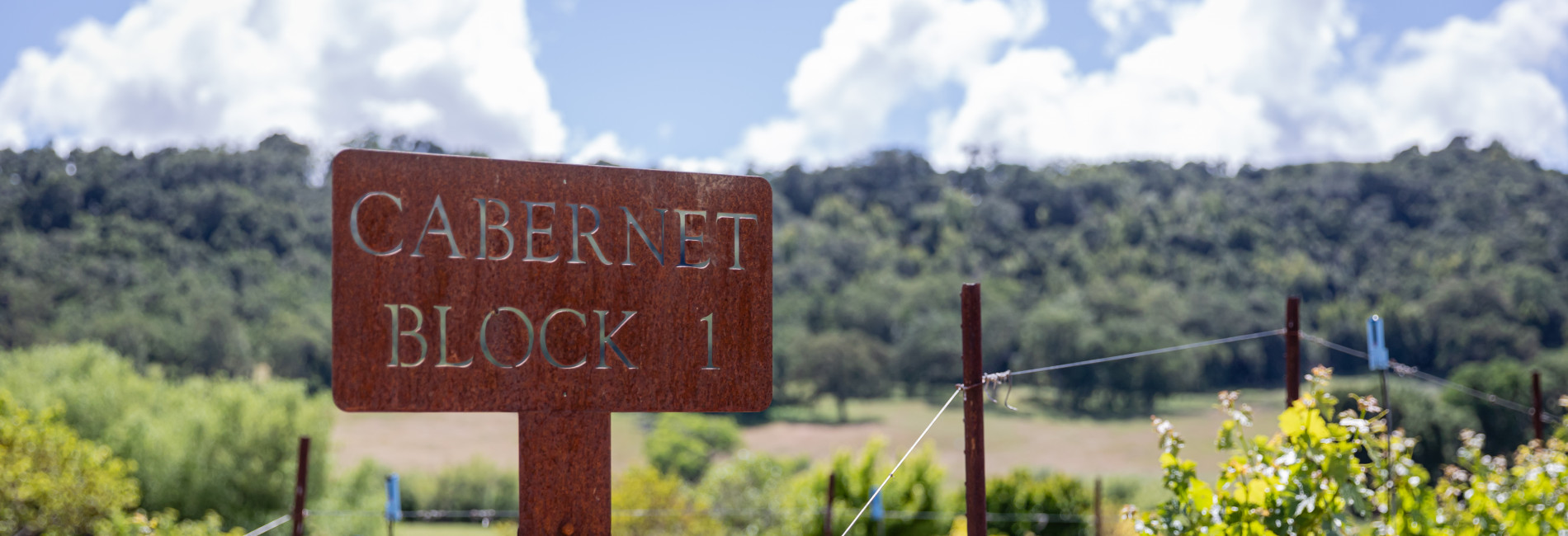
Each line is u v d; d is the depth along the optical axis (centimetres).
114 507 1390
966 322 475
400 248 368
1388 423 558
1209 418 8025
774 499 2453
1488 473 639
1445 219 11112
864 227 13150
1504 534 563
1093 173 14225
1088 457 6900
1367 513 472
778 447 7681
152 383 3462
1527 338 7275
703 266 400
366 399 362
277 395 3128
